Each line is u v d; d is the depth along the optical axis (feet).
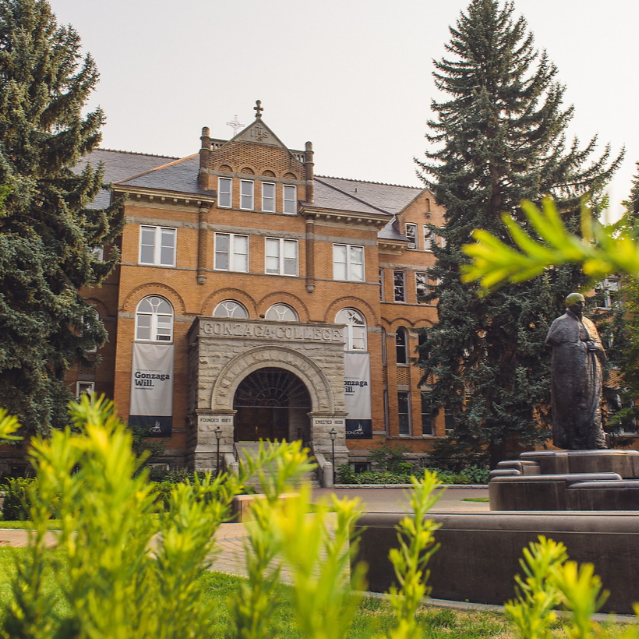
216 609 18.20
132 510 3.68
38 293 72.79
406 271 134.51
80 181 78.79
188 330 106.42
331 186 132.05
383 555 22.76
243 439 110.01
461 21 113.09
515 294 97.76
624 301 98.94
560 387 32.71
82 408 3.57
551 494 29.32
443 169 108.78
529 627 3.88
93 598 3.20
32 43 77.46
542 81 106.22
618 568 19.56
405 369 129.18
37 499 4.13
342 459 100.12
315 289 117.50
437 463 106.73
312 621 2.13
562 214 100.32
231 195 117.29
